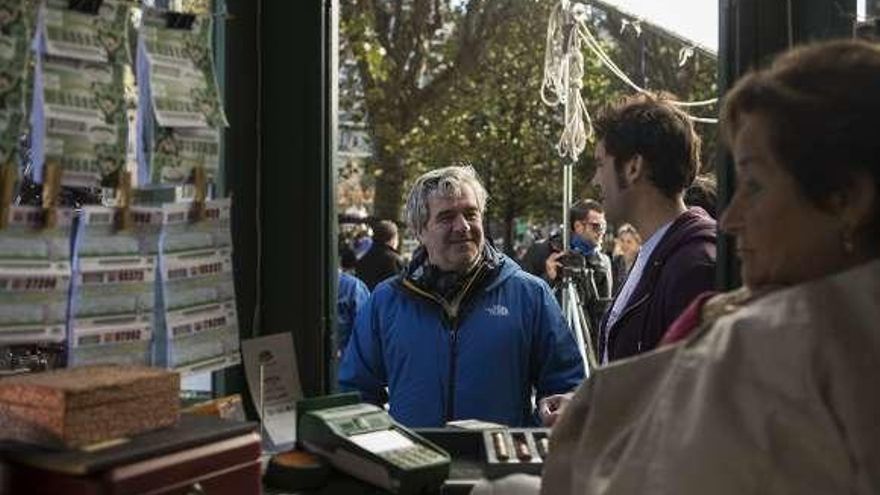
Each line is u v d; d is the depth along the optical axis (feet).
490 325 6.93
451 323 7.00
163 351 4.65
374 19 27.50
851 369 2.36
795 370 2.39
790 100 2.64
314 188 5.63
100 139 4.26
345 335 11.07
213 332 4.96
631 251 17.83
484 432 4.90
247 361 5.36
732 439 2.37
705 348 2.57
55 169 4.06
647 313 5.91
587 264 15.14
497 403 6.82
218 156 4.96
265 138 5.64
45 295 4.11
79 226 4.24
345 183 31.96
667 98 6.70
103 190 4.40
